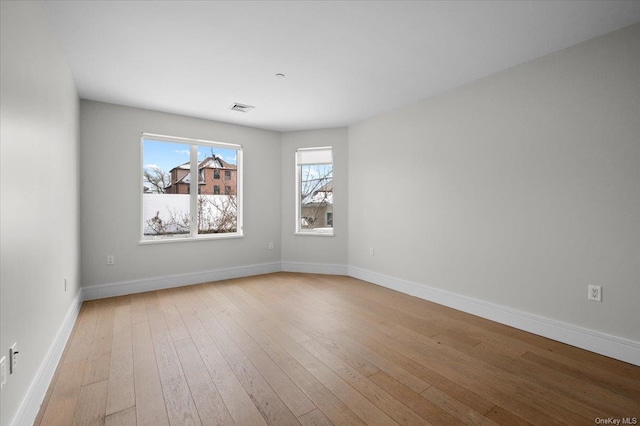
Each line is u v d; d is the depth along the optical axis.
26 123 1.54
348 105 3.79
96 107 3.55
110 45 2.37
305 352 2.27
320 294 3.77
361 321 2.89
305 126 4.74
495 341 2.46
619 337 2.17
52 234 2.05
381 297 3.65
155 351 2.27
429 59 2.63
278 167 5.01
